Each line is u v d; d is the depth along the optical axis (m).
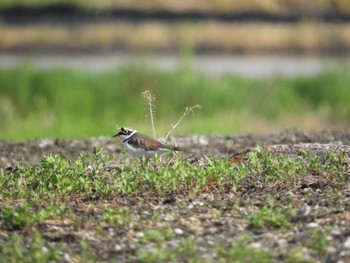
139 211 10.03
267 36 46.50
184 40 44.88
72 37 45.72
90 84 26.98
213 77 29.83
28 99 26.56
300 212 9.74
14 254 8.63
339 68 31.59
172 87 27.02
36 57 42.91
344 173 10.86
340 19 47.97
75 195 10.72
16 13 48.72
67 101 25.91
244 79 29.66
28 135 22.50
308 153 11.98
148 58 28.78
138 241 9.09
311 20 47.94
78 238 9.25
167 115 26.22
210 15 49.34
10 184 11.12
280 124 25.38
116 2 49.97
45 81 27.05
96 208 10.18
